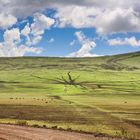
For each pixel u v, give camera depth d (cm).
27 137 3562
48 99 15775
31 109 10325
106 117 7988
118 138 3419
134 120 7312
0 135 3788
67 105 12112
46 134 3738
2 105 11831
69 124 6172
